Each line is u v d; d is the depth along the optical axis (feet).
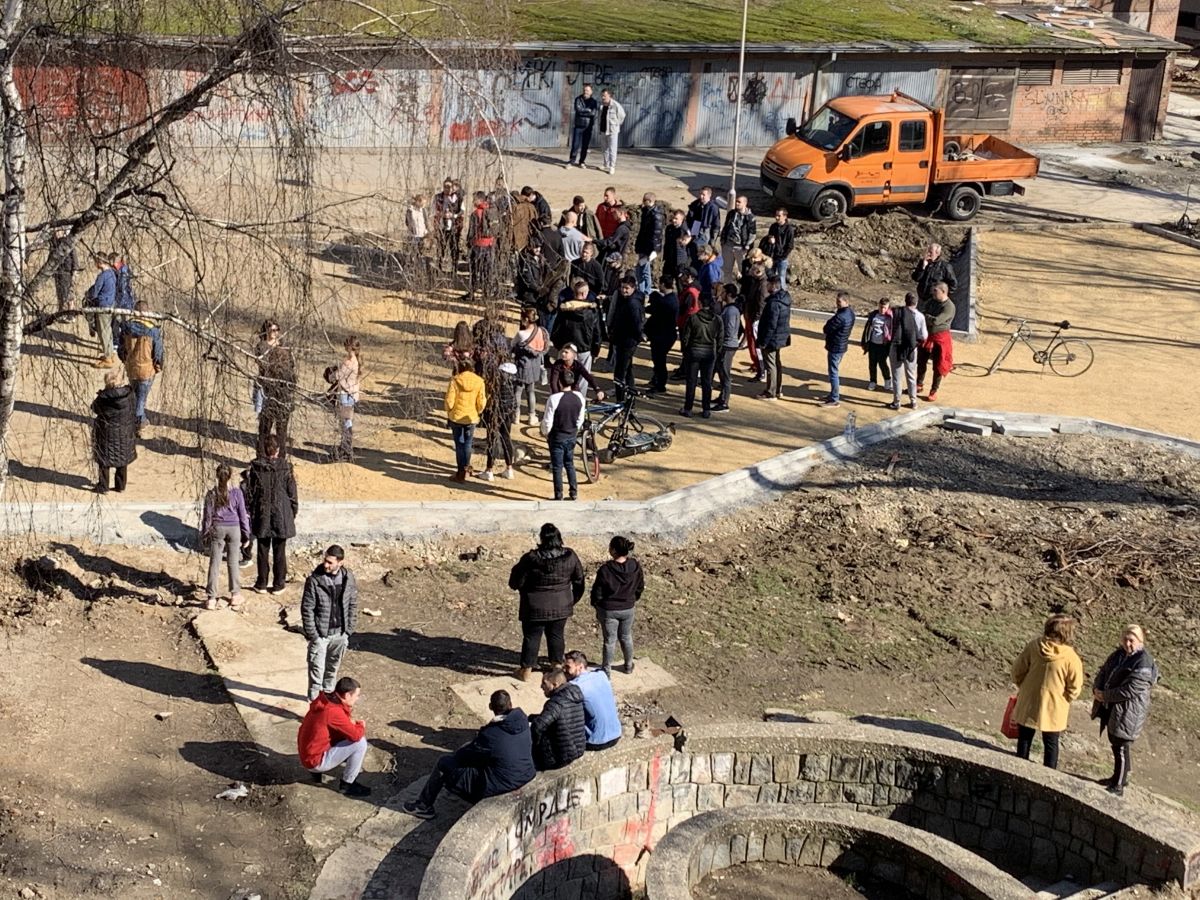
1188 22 212.43
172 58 41.78
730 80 132.67
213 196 48.08
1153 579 60.54
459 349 61.36
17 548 51.57
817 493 66.28
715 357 72.64
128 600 50.37
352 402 61.52
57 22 39.58
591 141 129.08
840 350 75.41
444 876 34.81
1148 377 84.53
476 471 64.59
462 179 53.21
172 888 36.19
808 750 43.73
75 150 40.01
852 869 41.47
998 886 38.27
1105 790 42.09
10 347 39.91
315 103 43.75
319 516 57.88
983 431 74.18
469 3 48.83
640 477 65.82
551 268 76.43
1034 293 99.25
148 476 58.90
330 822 39.50
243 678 46.32
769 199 116.88
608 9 139.54
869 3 152.46
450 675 48.29
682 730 42.86
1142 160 144.25
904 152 112.16
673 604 55.42
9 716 42.78
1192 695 52.49
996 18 153.69
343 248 54.13
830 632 54.44
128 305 59.72
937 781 43.70
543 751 40.01
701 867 40.65
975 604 57.67
